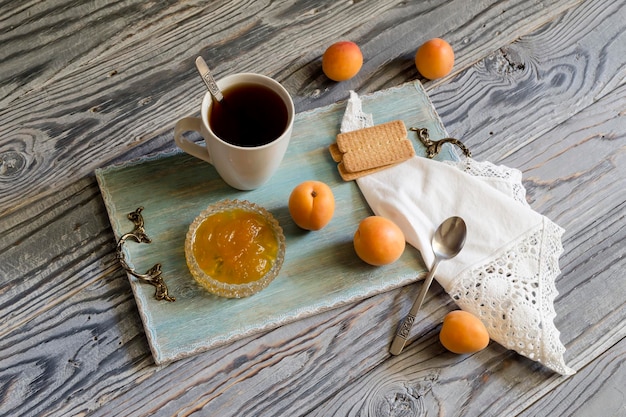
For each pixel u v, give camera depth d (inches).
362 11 38.4
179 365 30.7
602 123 37.4
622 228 35.1
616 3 40.1
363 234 31.4
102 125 34.8
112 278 31.8
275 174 33.9
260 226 31.8
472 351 31.2
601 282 33.8
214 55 36.8
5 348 30.5
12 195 33.0
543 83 38.0
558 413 31.5
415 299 32.4
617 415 31.7
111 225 32.5
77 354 30.6
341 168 34.1
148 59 36.3
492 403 31.3
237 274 31.0
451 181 33.7
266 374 30.9
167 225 32.4
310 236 32.8
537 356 31.4
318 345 31.4
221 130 31.1
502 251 32.6
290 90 36.5
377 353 31.6
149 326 30.5
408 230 32.8
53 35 36.2
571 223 35.0
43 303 31.3
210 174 33.6
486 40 38.6
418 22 38.5
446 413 31.1
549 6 39.8
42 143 34.1
